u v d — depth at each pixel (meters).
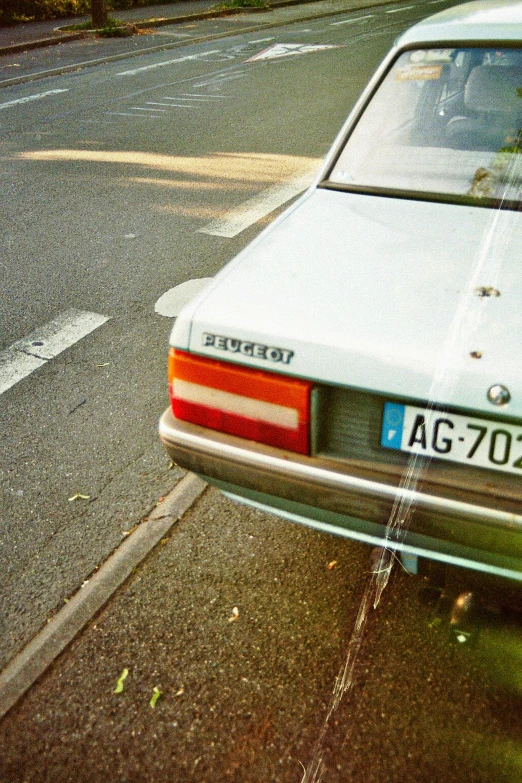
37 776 2.06
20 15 19.02
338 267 2.20
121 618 2.53
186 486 3.15
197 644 2.42
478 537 1.81
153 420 3.63
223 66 13.45
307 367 1.90
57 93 11.49
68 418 3.67
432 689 2.22
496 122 2.73
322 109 9.88
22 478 3.26
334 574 2.66
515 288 2.01
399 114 2.87
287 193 6.69
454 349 1.80
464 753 2.04
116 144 8.54
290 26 18.73
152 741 2.12
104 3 17.52
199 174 7.32
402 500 1.86
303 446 1.97
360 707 2.18
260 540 2.83
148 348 4.27
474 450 1.80
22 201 6.75
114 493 3.16
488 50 2.81
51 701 2.26
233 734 2.13
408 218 2.48
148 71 13.16
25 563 2.80
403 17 19.92
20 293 4.97
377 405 1.88
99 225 6.11
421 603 2.51
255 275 2.21
